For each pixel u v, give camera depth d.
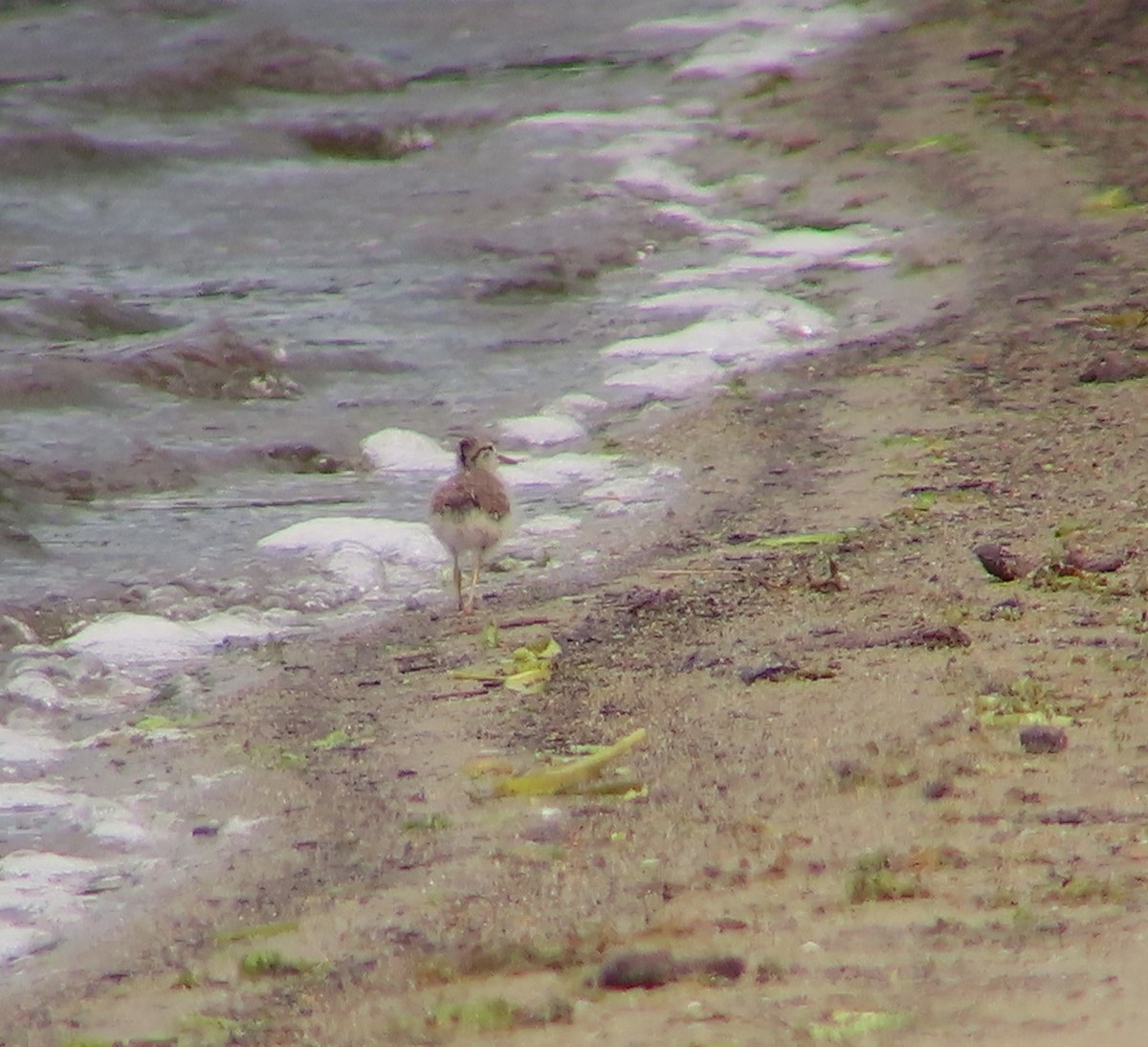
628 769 10.31
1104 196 26.25
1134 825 8.96
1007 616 12.51
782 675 11.66
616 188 29.47
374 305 23.94
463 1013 7.36
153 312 23.50
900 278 23.97
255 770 11.09
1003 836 8.89
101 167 30.97
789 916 8.15
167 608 14.62
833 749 10.30
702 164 30.70
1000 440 17.36
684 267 25.45
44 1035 7.77
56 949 8.78
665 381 20.64
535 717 11.48
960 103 31.62
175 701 12.58
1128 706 10.67
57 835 10.19
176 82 35.66
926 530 14.86
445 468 18.47
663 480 17.30
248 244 27.09
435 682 12.51
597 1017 7.22
